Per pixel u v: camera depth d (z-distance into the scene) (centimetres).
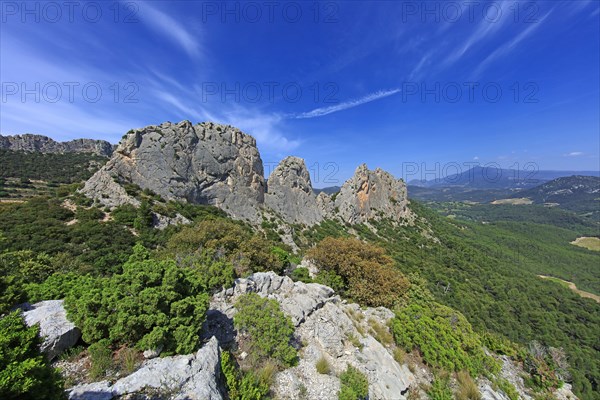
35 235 2783
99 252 2692
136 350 722
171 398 590
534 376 1694
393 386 1048
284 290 1387
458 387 1244
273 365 894
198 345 798
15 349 529
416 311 1673
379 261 2364
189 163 4850
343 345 1158
